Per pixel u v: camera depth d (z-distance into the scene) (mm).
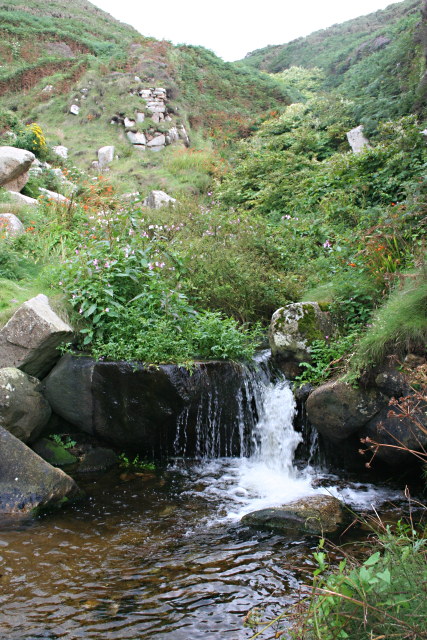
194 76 25281
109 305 6000
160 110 20906
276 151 15648
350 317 5941
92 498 4582
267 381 5887
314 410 5027
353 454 5137
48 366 5672
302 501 4230
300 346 5707
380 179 10078
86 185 13250
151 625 2832
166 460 5617
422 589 2191
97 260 6234
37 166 12617
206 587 3201
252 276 7359
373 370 4773
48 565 3436
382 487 4785
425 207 6906
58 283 6375
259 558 3541
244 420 5730
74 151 18766
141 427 5469
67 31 31578
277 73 35406
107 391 5426
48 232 8883
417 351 4594
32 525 4020
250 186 14438
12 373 5195
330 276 6930
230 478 5121
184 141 20328
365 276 6223
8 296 6559
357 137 13852
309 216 10117
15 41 29047
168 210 11164
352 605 2168
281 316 5902
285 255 8195
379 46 26766
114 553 3609
